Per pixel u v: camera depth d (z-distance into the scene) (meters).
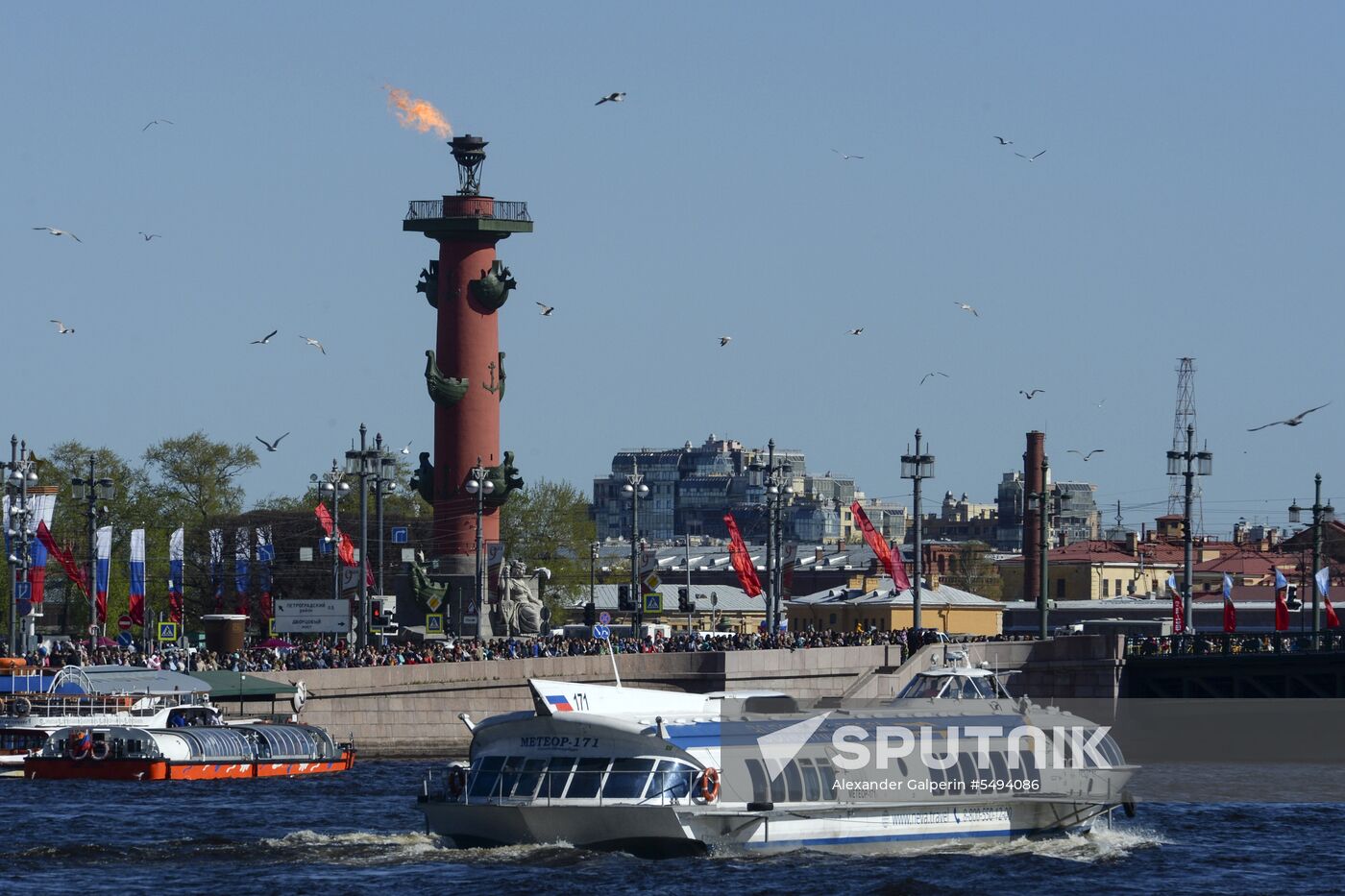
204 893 146.38
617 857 156.12
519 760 158.62
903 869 158.25
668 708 161.25
